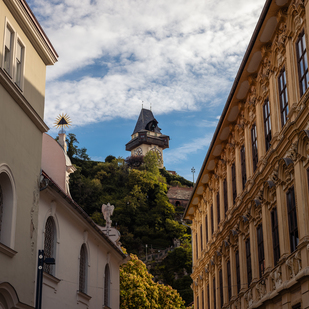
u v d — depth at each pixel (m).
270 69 19.91
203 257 34.56
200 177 33.22
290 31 17.66
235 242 25.42
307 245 14.95
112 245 30.31
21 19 18.19
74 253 23.56
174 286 114.38
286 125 17.67
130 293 47.59
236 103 24.72
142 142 193.38
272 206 19.23
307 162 15.59
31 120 18.92
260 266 20.98
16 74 18.14
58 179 25.94
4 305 15.20
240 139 25.34
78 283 23.80
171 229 142.12
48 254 20.48
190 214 40.41
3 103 16.31
